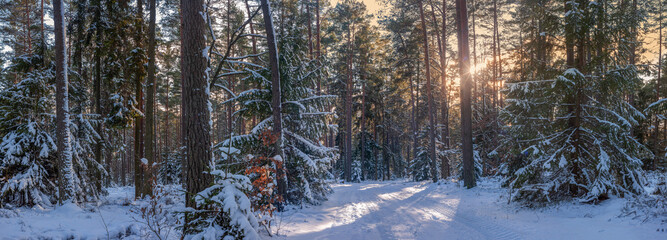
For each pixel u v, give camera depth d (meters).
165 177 30.91
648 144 25.84
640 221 6.61
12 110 10.80
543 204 9.62
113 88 16.70
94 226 8.17
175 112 47.78
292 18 15.51
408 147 51.88
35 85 11.34
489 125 23.53
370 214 11.53
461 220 9.56
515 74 21.92
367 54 36.81
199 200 6.30
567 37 10.05
